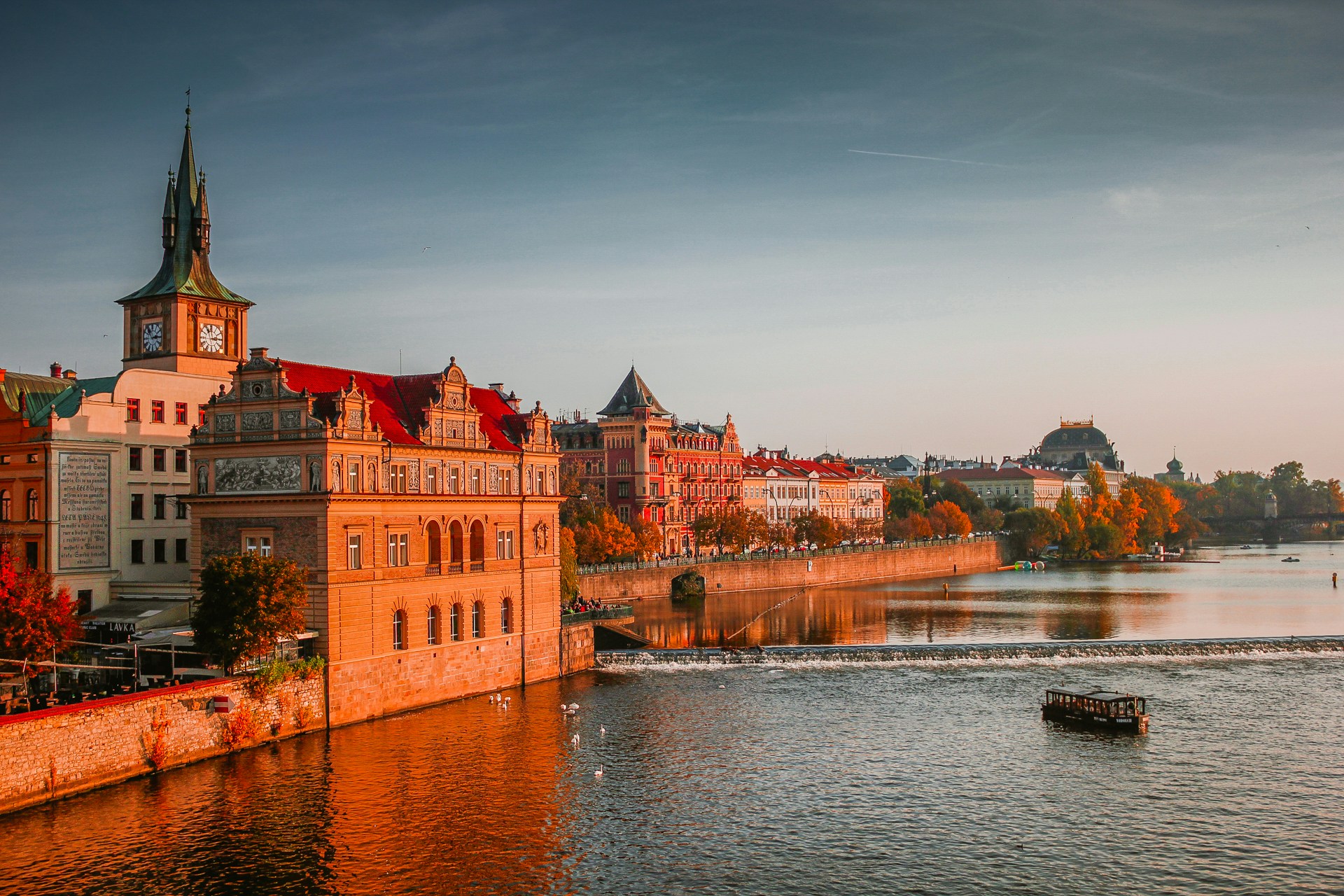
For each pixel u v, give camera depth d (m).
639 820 77.75
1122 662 137.00
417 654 104.06
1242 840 75.25
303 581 93.44
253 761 86.69
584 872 69.19
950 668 131.75
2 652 81.38
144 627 102.94
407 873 68.50
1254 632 165.50
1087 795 83.81
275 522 96.81
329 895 65.44
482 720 102.06
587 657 128.12
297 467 95.69
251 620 87.56
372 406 105.25
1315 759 93.25
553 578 122.50
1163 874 69.81
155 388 118.69
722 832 75.94
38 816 73.31
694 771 88.81
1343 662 137.25
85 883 65.56
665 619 181.38
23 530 110.50
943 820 78.62
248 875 67.62
